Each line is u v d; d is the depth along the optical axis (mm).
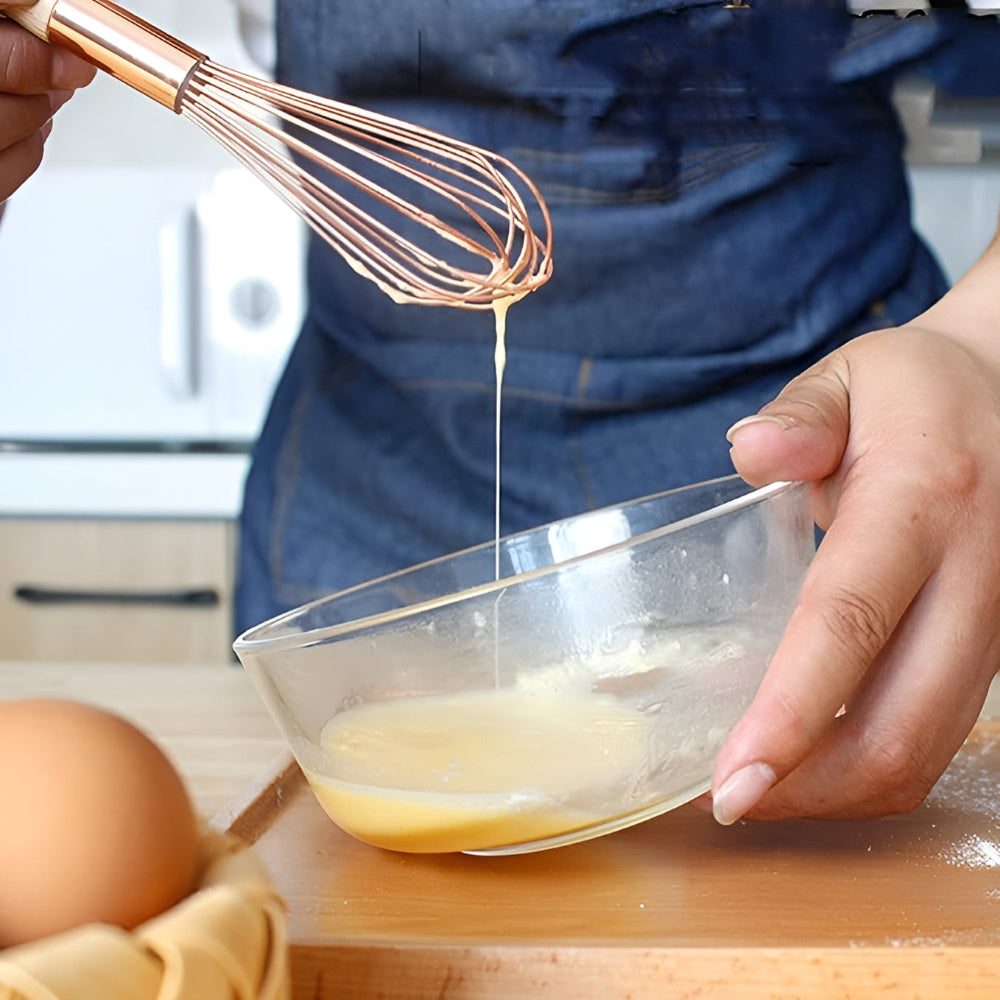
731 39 1008
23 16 739
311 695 701
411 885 693
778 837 729
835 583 687
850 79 1024
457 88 1042
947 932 646
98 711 580
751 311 1072
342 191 1070
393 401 1122
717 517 695
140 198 1652
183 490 1656
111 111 1645
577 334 1083
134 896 563
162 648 1699
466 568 809
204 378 1687
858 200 1063
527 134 1046
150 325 1675
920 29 1001
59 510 1674
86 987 525
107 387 1698
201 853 591
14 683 968
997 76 1017
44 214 1664
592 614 688
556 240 1062
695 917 662
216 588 1678
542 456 1101
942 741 716
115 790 564
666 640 691
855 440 740
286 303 1658
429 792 686
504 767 683
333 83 1054
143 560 1679
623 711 688
